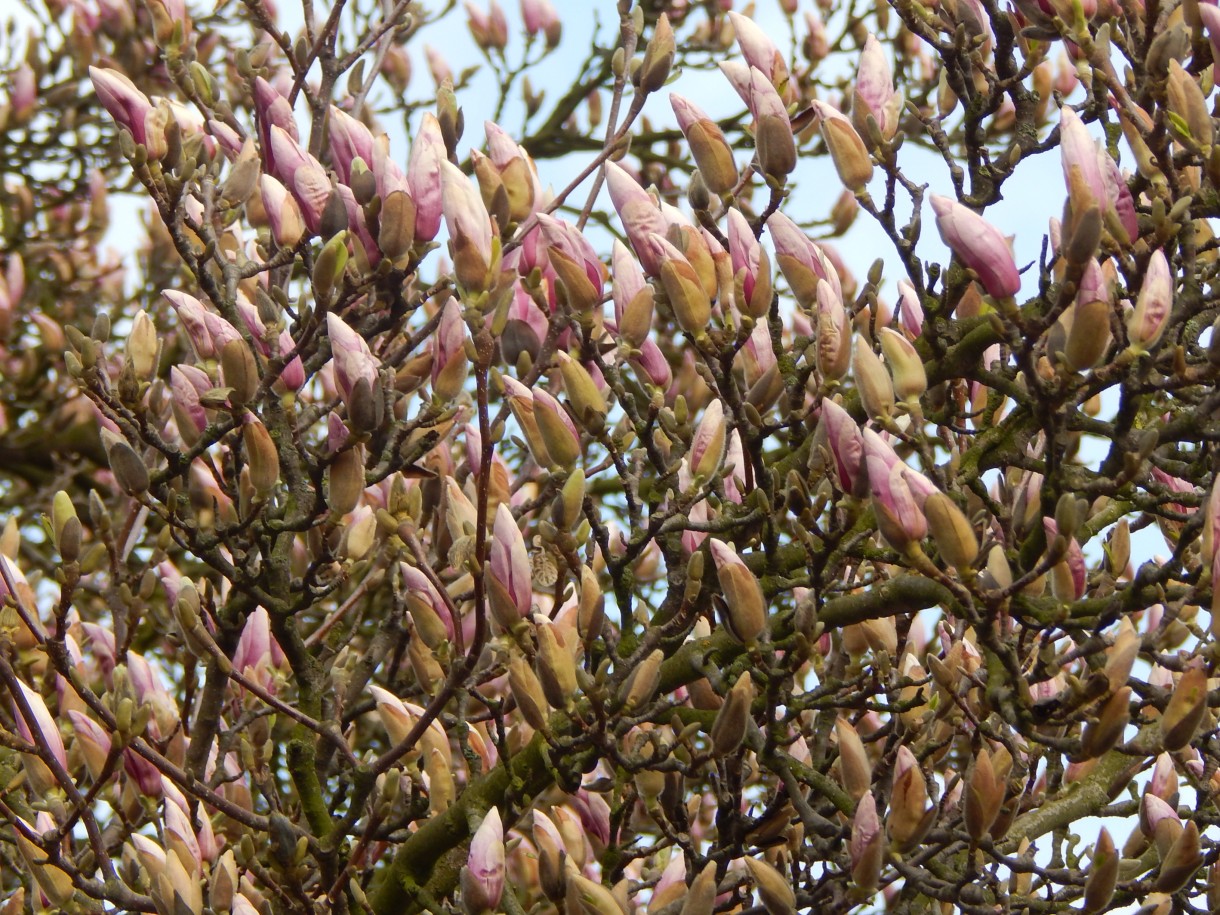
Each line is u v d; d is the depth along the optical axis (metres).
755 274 2.93
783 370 3.50
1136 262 2.78
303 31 4.25
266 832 3.39
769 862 3.71
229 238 4.30
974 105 3.62
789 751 3.81
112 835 3.69
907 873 2.73
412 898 3.52
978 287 3.52
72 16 7.09
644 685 2.90
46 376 7.24
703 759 2.90
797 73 6.77
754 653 2.87
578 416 3.01
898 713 3.29
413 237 3.35
